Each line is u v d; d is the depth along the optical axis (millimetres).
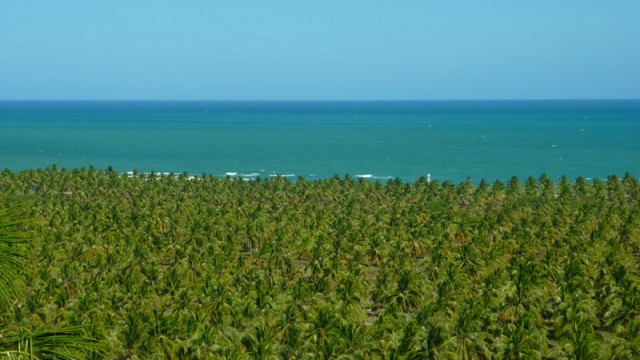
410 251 116500
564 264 103938
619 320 81438
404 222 138250
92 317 75125
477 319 72812
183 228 130625
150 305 82812
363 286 95312
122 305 82812
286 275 105875
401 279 90375
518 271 95188
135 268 98938
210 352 65938
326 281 93625
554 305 83062
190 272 101875
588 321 77500
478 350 66938
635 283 90625
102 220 131125
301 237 121750
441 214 143500
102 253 111062
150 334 70125
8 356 12984
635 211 149125
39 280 87188
